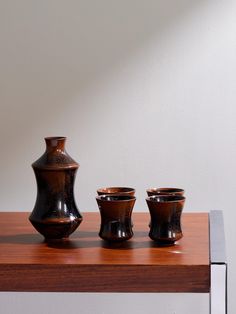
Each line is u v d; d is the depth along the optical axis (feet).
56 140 5.75
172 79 8.32
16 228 6.46
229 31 8.20
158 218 5.63
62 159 5.74
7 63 8.48
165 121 8.39
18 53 8.45
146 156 8.47
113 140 8.48
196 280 5.07
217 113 8.32
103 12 8.30
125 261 5.19
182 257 5.28
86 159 8.54
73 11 8.33
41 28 8.39
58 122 8.52
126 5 8.27
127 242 5.78
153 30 8.28
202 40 8.24
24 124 8.55
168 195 5.84
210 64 8.26
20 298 8.70
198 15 8.21
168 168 8.45
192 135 8.38
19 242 5.87
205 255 5.33
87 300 8.64
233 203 8.41
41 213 5.77
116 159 8.51
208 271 5.05
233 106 8.29
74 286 5.18
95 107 8.45
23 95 8.51
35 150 8.59
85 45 8.37
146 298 8.57
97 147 8.51
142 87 8.37
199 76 8.29
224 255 5.18
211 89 8.29
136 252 5.45
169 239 5.60
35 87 8.48
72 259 5.28
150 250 5.51
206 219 6.73
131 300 8.59
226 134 8.34
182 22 8.23
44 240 5.93
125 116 8.43
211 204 8.44
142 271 5.10
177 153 8.42
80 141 8.52
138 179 8.50
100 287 5.16
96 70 8.40
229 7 8.17
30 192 8.67
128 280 5.13
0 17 8.42
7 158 8.62
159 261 5.17
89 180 8.57
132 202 5.67
